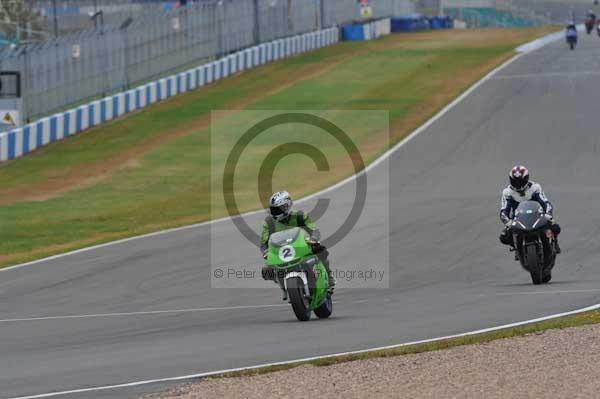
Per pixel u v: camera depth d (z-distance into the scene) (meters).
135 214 100.31
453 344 38.84
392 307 52.12
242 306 55.12
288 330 45.41
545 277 58.84
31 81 160.25
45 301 59.84
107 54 183.38
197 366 37.53
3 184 123.25
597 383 31.70
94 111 163.38
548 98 167.88
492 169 117.69
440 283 61.12
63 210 104.12
